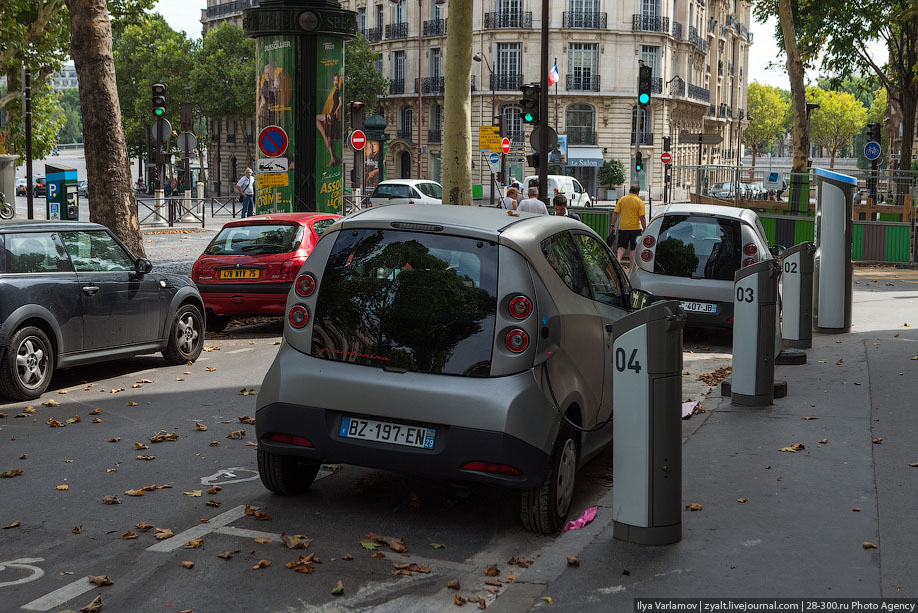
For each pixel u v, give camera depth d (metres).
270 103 19.58
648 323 4.71
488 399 4.86
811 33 37.03
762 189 26.38
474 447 4.86
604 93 64.25
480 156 65.25
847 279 12.05
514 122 65.06
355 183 38.34
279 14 19.16
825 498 5.48
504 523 5.35
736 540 4.82
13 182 33.62
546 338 5.04
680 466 4.83
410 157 70.75
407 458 4.98
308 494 5.82
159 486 5.98
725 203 27.11
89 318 9.16
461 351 4.98
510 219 5.46
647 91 25.28
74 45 15.37
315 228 12.98
